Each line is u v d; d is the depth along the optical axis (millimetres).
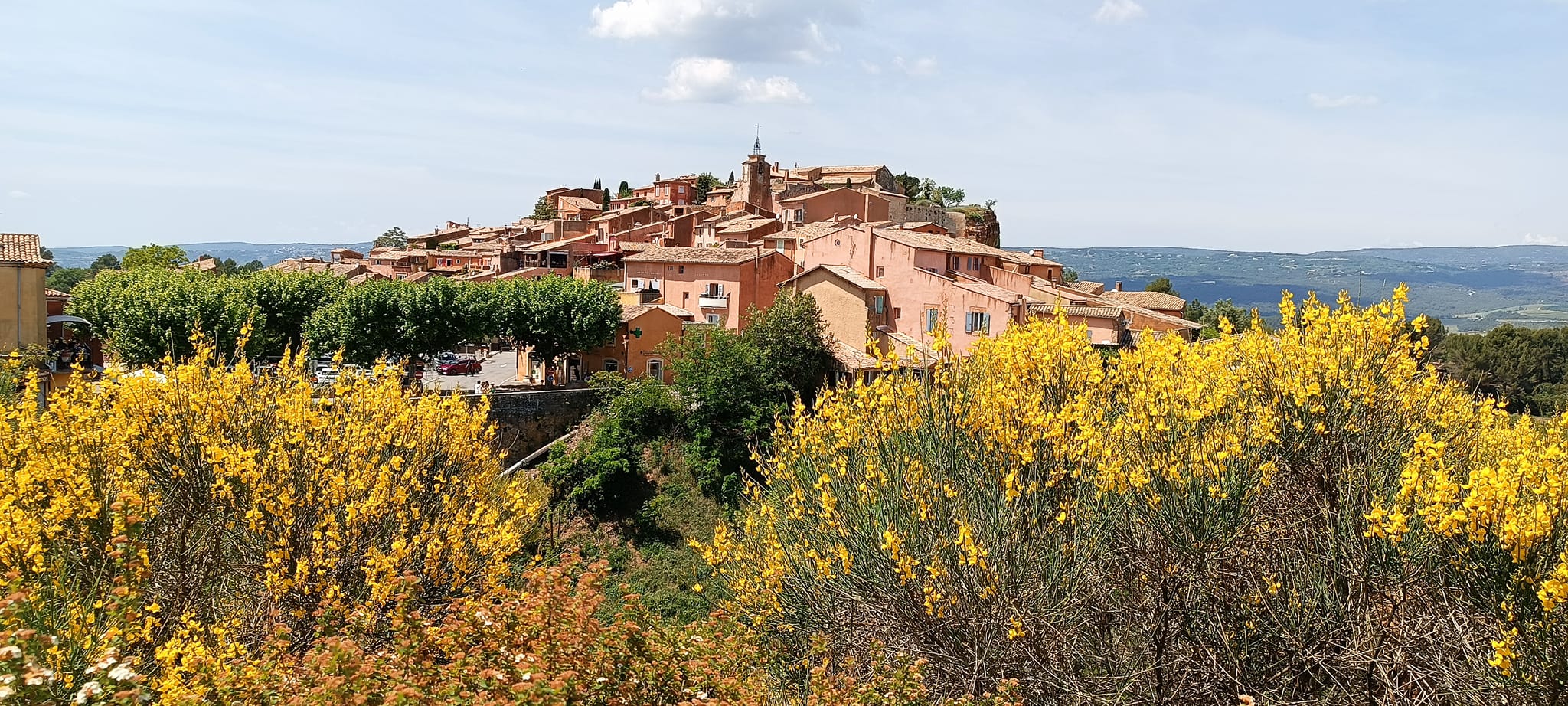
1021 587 10891
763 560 14148
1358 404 10055
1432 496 8492
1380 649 8953
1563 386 48938
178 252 86188
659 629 9188
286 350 16109
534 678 6699
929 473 12141
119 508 10398
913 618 11531
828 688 9594
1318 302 10898
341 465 14203
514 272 65188
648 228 79250
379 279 46219
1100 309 38500
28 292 27531
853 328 41875
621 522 33188
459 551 13617
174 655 8930
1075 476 11258
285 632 10742
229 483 13203
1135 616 10602
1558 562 7621
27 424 12180
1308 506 10125
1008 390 12117
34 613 7719
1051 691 10664
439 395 17469
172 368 14266
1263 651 9891
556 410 37188
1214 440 10266
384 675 7215
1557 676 7383
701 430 35625
